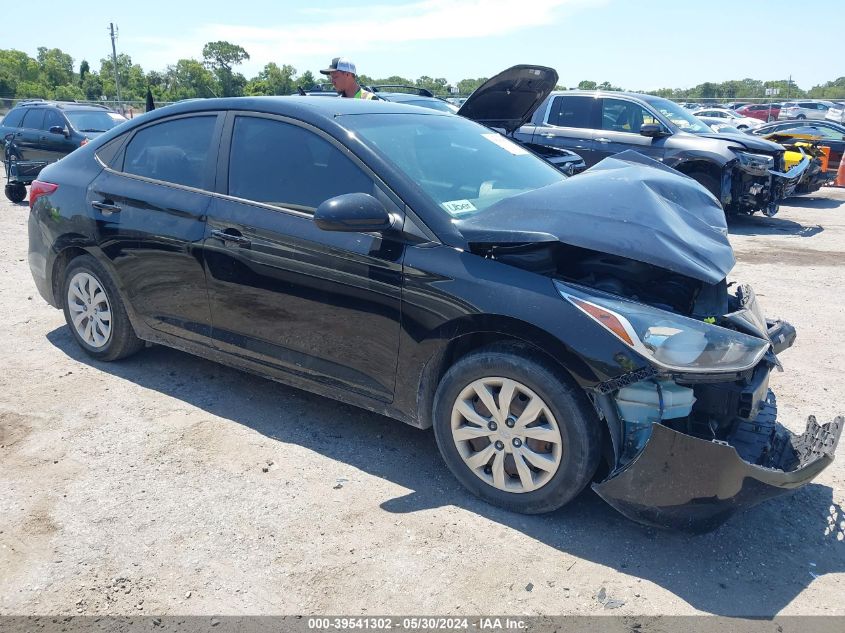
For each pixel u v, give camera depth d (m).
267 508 3.16
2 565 2.77
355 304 3.37
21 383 4.39
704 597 2.63
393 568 2.78
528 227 3.04
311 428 3.92
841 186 15.95
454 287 3.07
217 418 4.00
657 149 10.38
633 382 2.74
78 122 13.67
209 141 3.99
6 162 12.22
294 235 3.51
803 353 5.15
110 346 4.59
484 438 3.18
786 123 17.36
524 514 3.12
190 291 4.02
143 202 4.14
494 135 4.44
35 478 3.37
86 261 4.54
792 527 3.06
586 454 2.88
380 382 3.41
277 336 3.72
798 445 3.01
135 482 3.35
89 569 2.76
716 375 2.71
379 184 3.36
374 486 3.36
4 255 7.91
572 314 2.84
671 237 3.06
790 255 8.68
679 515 2.77
